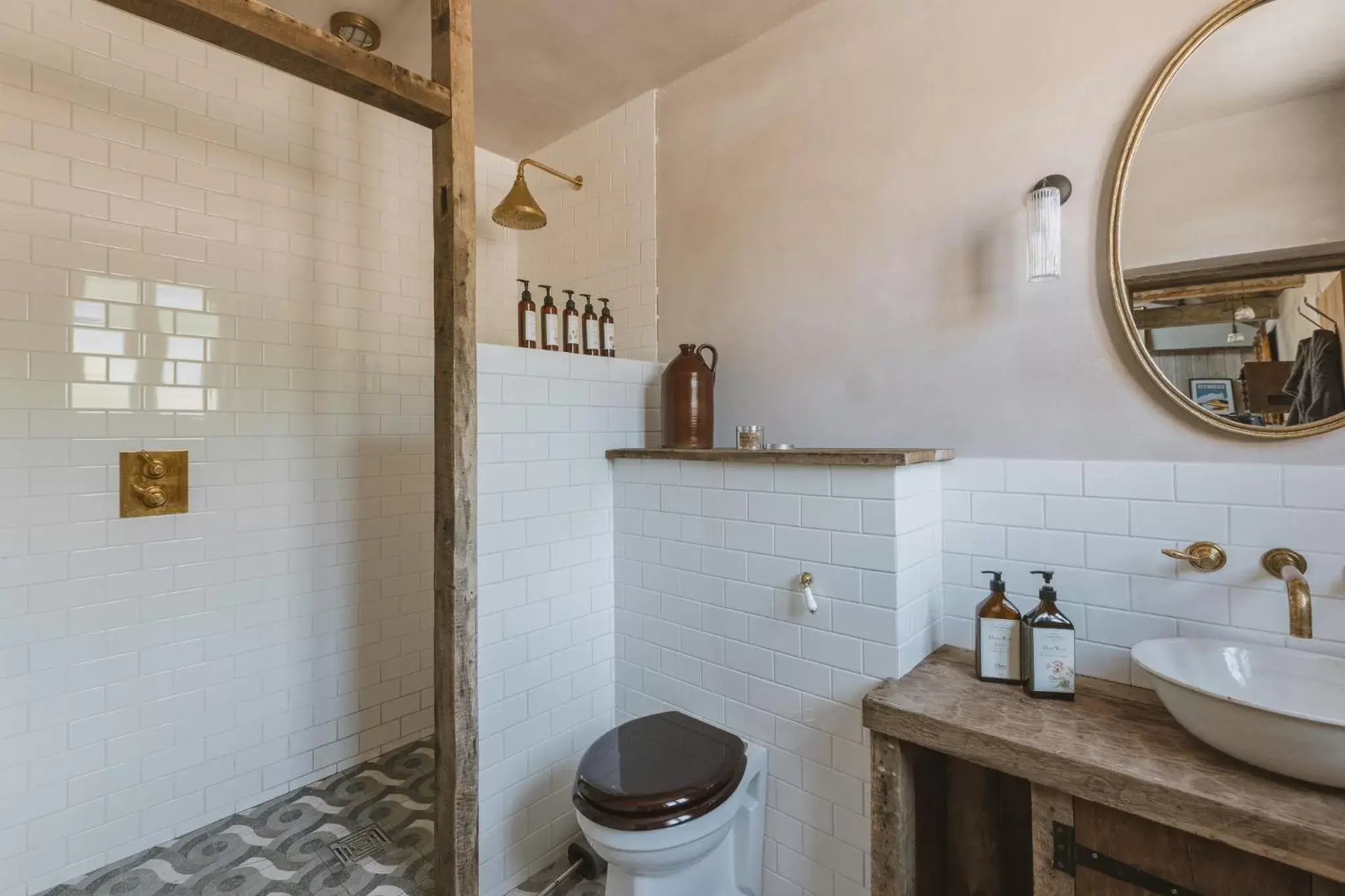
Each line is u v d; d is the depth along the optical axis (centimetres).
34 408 177
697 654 188
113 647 189
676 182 235
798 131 200
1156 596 139
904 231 176
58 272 181
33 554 176
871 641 150
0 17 173
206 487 208
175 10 114
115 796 188
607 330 236
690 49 216
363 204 250
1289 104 126
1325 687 117
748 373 212
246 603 217
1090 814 109
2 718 171
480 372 175
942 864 159
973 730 119
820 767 159
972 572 164
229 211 214
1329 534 122
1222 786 99
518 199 229
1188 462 136
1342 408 121
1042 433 154
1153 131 139
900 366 177
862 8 185
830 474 157
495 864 177
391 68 146
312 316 234
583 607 204
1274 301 127
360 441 248
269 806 217
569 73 229
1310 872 91
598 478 209
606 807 137
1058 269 143
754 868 166
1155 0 139
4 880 170
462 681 160
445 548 161
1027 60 156
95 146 187
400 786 230
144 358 195
